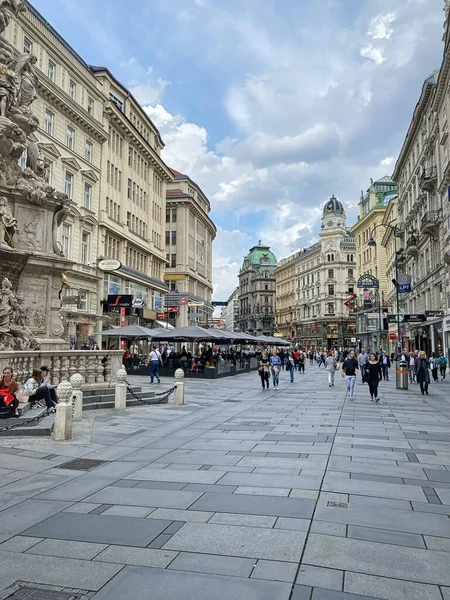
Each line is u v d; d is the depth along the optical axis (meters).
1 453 8.26
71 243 34.00
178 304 60.31
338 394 20.11
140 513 5.33
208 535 4.69
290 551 4.33
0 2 15.34
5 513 5.36
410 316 33.34
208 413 13.61
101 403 13.98
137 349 45.19
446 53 30.33
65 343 16.17
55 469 7.28
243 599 3.51
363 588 3.68
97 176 38.16
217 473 7.02
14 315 13.93
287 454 8.30
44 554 4.28
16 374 12.14
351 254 98.44
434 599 3.54
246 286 158.88
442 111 33.75
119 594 3.59
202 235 75.62
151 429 10.80
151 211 51.09
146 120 50.09
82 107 35.41
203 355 33.47
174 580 3.80
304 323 107.44
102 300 38.06
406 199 50.50
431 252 38.41
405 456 8.20
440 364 29.31
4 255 14.07
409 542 4.55
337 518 5.16
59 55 32.72
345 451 8.56
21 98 16.31
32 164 16.56
